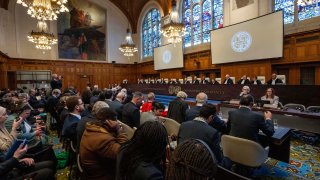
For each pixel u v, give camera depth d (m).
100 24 18.27
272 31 8.62
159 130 1.08
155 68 16.81
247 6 9.77
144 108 4.70
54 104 5.66
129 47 15.33
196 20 13.41
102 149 1.69
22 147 1.95
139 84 14.45
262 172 3.14
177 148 0.71
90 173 1.75
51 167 2.44
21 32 14.84
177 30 9.41
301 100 5.93
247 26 9.60
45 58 15.84
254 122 2.63
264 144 3.18
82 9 17.23
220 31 10.95
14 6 14.48
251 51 9.51
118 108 4.05
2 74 12.55
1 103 4.83
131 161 1.07
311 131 4.00
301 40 8.28
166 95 11.95
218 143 2.11
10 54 14.29
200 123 2.21
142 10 18.50
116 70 19.27
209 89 9.17
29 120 4.34
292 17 8.60
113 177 1.75
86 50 17.62
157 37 17.22
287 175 3.05
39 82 14.99
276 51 8.55
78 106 3.13
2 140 2.35
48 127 6.46
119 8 19.14
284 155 3.27
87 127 1.87
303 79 8.56
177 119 3.86
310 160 3.59
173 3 9.44
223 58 10.91
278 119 4.42
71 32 16.83
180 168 0.65
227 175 1.19
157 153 1.08
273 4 9.14
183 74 14.60
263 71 9.37
